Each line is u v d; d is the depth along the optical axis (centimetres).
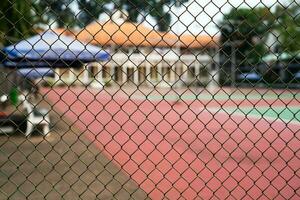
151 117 1447
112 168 622
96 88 3459
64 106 1894
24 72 897
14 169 604
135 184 530
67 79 3647
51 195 474
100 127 1153
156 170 614
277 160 691
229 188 521
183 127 1148
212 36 348
